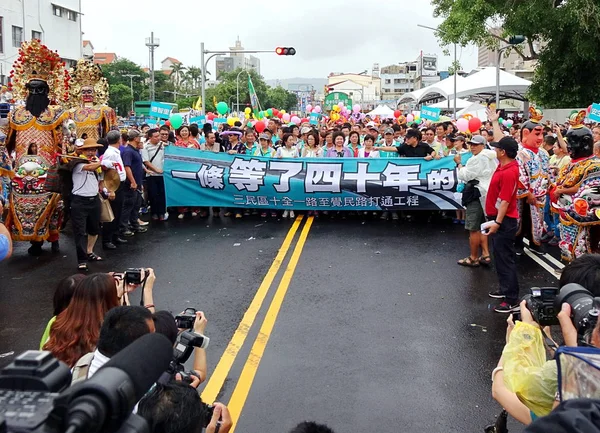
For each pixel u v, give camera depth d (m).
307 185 12.02
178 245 10.13
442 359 5.64
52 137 9.59
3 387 1.42
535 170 9.16
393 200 11.86
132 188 10.61
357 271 8.52
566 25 22.28
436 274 8.38
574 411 1.62
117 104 79.50
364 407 4.73
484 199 8.41
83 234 8.68
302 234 10.84
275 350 5.83
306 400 4.84
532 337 2.72
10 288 7.90
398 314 6.83
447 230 11.17
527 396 2.44
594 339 2.34
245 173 12.20
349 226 11.52
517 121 26.81
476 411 4.68
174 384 2.69
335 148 12.80
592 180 7.65
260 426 4.44
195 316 3.89
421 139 13.23
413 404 4.78
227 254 9.49
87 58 12.77
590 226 7.76
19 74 10.18
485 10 23.45
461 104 32.75
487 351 5.83
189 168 12.30
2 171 9.09
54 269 8.79
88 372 2.73
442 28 26.38
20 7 39.16
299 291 7.64
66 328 3.41
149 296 4.17
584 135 7.68
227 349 5.84
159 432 2.48
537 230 9.33
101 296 3.47
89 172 8.66
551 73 24.12
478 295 7.49
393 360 5.61
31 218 9.34
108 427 1.32
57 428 1.29
